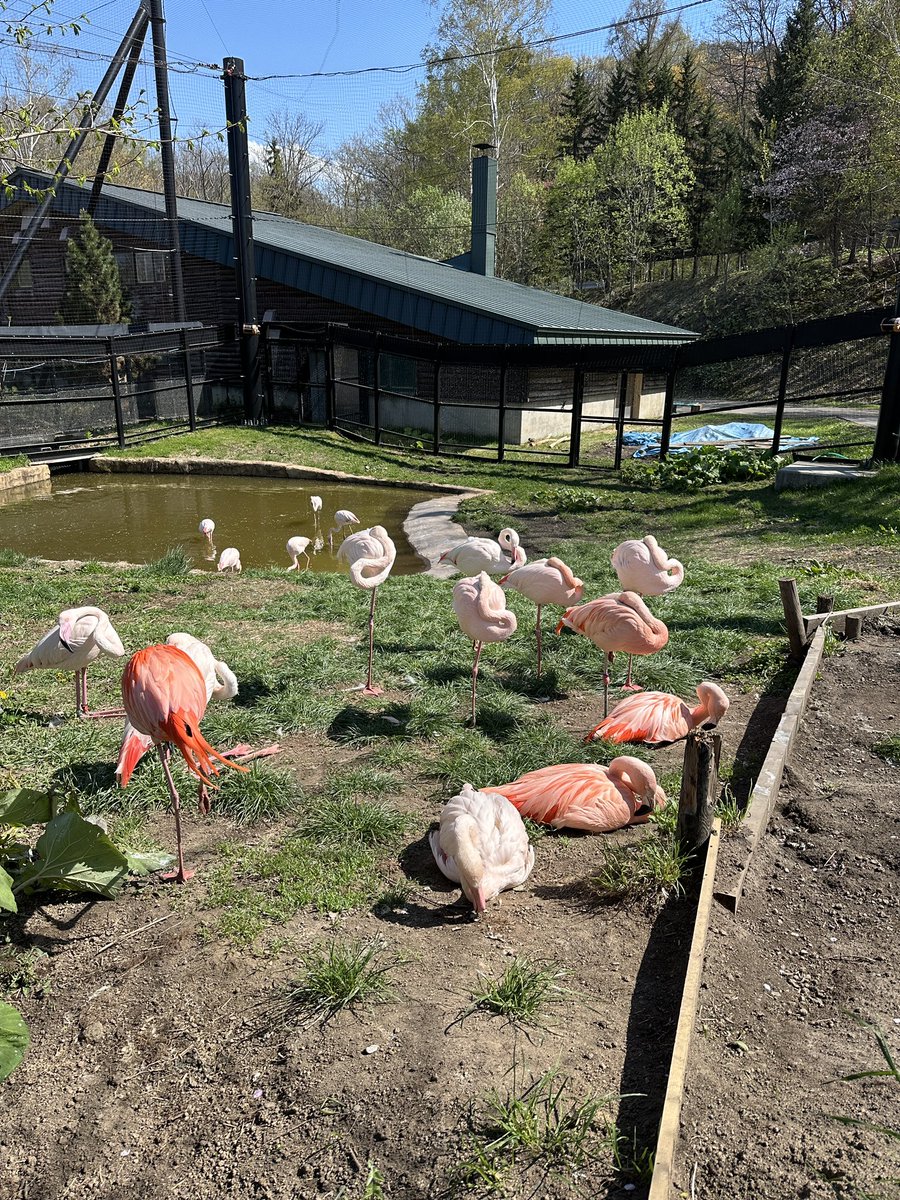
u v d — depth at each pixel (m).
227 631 8.02
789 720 5.43
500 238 48.94
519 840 4.10
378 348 20.66
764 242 46.62
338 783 5.02
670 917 3.83
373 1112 2.87
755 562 10.46
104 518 14.79
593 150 56.41
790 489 14.64
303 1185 2.66
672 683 6.57
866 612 7.86
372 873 4.24
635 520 13.81
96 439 19.80
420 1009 3.31
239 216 21.38
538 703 6.42
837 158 40.31
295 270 22.69
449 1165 2.66
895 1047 3.07
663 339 27.92
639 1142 2.71
